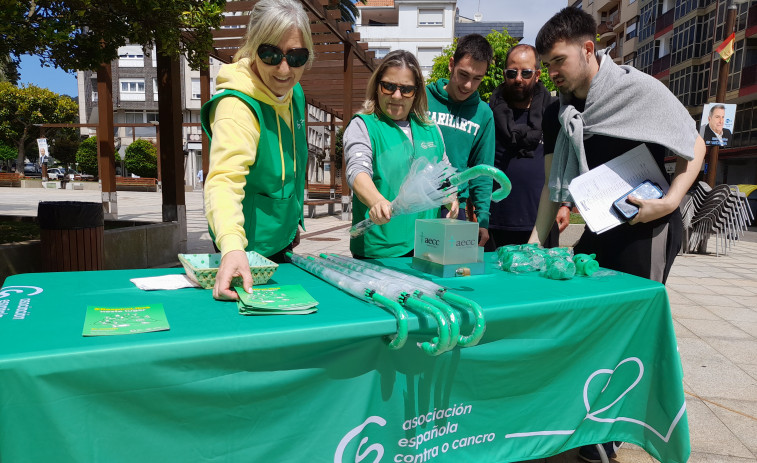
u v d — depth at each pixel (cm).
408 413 135
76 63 442
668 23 2584
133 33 417
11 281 159
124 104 3641
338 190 1705
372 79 216
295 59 163
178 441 106
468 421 146
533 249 205
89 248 386
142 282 158
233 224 144
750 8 1922
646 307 172
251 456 114
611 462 212
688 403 270
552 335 152
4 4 305
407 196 164
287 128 189
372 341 124
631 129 194
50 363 92
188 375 104
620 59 3300
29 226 593
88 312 121
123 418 100
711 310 467
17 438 91
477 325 125
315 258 200
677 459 171
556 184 218
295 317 123
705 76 2292
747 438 233
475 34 258
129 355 97
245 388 110
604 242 216
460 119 271
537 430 160
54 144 3853
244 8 720
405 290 138
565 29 193
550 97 319
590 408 170
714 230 841
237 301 137
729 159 2192
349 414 124
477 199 277
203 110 171
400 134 218
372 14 3972
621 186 194
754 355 347
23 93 3164
